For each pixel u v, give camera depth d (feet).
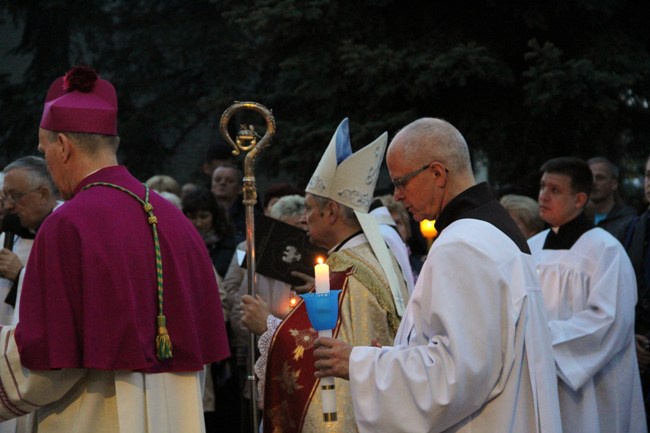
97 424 17.58
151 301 17.65
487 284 16.40
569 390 25.05
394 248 23.07
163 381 18.06
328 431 20.38
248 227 23.17
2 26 77.46
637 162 52.65
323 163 21.56
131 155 65.82
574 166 26.86
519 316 16.79
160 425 17.84
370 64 47.47
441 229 17.67
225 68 62.75
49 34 66.54
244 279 31.07
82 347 16.90
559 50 47.01
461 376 15.92
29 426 19.57
